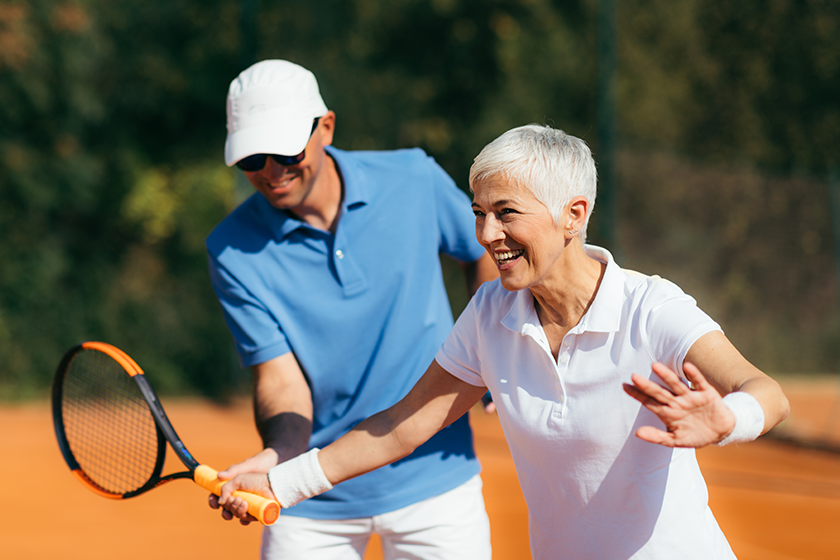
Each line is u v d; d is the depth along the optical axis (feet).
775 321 47.19
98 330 52.75
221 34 62.34
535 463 7.39
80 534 21.44
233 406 48.21
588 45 65.67
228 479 8.66
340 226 9.71
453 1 63.87
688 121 64.54
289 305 9.85
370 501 9.81
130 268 56.54
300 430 9.56
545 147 6.61
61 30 53.88
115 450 11.30
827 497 26.61
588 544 7.31
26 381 50.08
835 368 45.39
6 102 53.52
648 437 5.77
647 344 6.68
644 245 49.80
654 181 50.24
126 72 59.36
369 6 60.54
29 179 53.98
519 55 65.10
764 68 64.28
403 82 62.03
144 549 20.11
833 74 63.62
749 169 50.24
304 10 57.06
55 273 53.36
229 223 10.13
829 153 63.67
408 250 9.98
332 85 57.93
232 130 9.39
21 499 25.52
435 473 9.98
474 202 6.90
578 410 6.98
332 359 9.89
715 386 6.37
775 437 36.63
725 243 48.91
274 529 10.05
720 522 23.35
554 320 7.23
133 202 57.00
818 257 46.24
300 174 9.41
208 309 54.65
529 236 6.69
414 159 10.42
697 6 64.54
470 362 7.95
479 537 10.30
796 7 64.03
